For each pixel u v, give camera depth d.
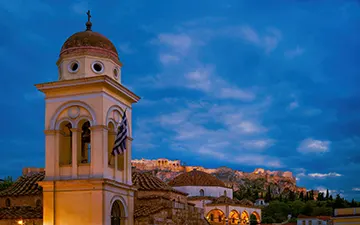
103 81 30.45
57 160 30.98
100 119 30.47
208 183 89.00
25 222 34.09
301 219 114.19
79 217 29.58
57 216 30.02
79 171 30.44
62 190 30.27
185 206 40.31
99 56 32.16
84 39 32.38
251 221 90.94
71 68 32.03
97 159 30.12
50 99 31.84
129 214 32.84
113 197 30.75
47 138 31.42
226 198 84.12
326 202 198.75
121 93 32.94
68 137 32.16
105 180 29.36
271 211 182.12
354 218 55.47
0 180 67.38
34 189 39.41
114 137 32.16
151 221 34.06
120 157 33.03
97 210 29.28
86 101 30.98
